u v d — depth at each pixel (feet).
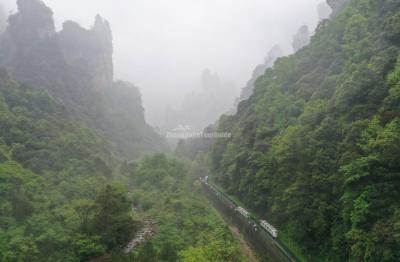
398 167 113.50
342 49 246.88
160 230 170.19
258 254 158.40
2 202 153.89
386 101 134.10
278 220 180.45
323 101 198.39
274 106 269.03
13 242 132.67
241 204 237.86
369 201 113.29
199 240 158.40
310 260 143.95
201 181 358.84
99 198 163.73
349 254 120.26
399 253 97.14
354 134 137.59
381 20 228.43
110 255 136.46
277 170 182.50
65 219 163.94
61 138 278.26
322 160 145.89
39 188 184.24
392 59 155.43
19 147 225.15
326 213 135.95
